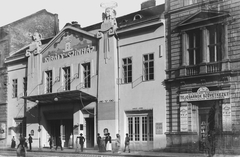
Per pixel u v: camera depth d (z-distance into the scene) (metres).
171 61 31.05
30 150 37.16
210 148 26.23
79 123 38.03
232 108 26.77
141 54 33.41
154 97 32.00
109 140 33.09
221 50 27.84
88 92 37.59
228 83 27.06
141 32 33.56
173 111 30.52
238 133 26.09
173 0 31.47
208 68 28.47
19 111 46.34
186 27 29.95
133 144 33.34
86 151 33.62
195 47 29.62
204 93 28.38
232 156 24.72
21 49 49.88
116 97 34.84
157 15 34.12
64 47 41.00
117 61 35.34
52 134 42.50
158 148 31.12
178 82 30.31
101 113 35.75
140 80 33.22
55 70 41.62
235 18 27.19
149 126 32.44
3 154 32.56
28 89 44.41
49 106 41.97
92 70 37.53
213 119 27.80
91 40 38.09
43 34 53.66
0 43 50.25
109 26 35.97
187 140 29.16
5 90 48.53
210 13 28.52
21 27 50.97
